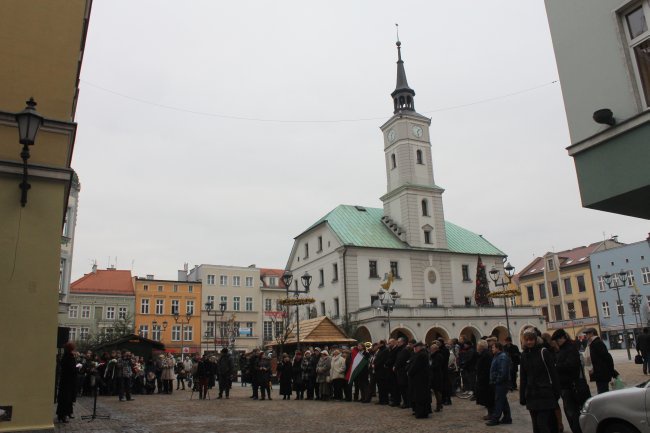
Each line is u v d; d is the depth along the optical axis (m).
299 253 59.28
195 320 77.88
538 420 8.23
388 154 58.47
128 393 22.12
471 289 55.84
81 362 24.84
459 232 60.66
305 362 21.77
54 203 10.76
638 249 64.44
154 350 34.38
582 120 10.06
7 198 10.38
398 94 58.88
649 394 7.57
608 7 9.75
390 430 12.02
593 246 74.94
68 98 11.41
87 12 15.09
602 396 8.14
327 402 19.34
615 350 62.03
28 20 11.43
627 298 64.75
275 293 84.44
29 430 9.59
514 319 50.84
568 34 10.52
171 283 77.88
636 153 9.06
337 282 50.62
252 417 15.32
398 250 52.28
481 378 13.12
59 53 11.54
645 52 9.22
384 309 41.00
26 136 9.93
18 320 10.00
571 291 72.25
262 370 22.09
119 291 74.94
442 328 46.88
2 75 10.99
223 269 81.94
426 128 58.09
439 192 56.41
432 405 16.97
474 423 12.71
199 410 17.66
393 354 17.00
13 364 9.80
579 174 10.04
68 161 11.20
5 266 10.10
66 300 33.56
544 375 8.28
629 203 9.79
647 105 9.12
